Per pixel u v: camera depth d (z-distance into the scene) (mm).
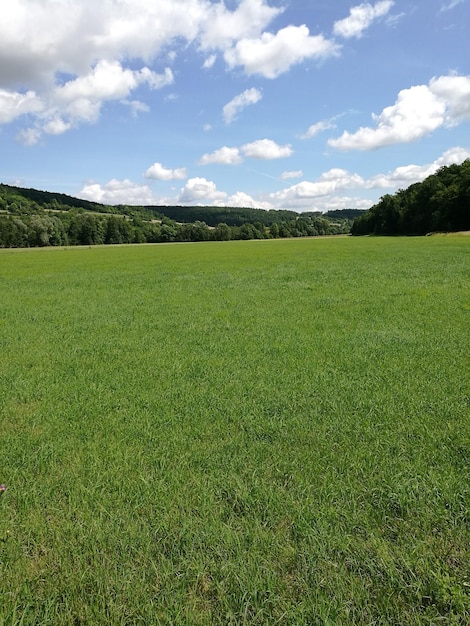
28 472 3742
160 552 2740
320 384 5793
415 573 2527
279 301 13539
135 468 3779
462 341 7902
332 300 13352
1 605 2391
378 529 2908
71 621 2297
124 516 3098
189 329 9805
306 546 2736
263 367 6680
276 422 4621
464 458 3803
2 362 7387
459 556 2666
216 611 2332
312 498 3225
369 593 2404
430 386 5578
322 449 4039
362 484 3447
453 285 15734
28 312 12664
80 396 5609
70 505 3232
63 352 8000
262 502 3225
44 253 63062
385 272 21281
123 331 9805
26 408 5234
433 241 59938
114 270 28453
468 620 2234
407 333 8688
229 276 22266
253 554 2664
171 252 55594
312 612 2283
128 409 5121
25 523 3047
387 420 4602
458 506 3123
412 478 3484
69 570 2627
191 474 3656
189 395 5535
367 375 6156
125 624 2273
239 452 4035
